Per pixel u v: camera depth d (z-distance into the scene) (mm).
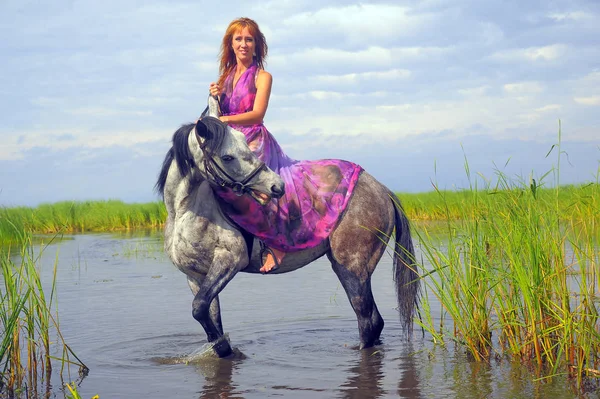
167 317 6992
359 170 5676
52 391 4383
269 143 5441
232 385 4426
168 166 5121
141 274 10633
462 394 4094
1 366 5004
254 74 5535
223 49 5777
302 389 4297
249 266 5375
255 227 5102
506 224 5340
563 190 6113
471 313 5191
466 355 5102
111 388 4414
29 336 4828
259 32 5727
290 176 5402
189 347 5629
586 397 3965
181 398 4152
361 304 5441
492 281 5207
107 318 6945
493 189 5422
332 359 5137
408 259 5770
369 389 4258
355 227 5418
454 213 16828
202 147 4781
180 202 5062
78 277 10281
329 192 5434
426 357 5102
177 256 5152
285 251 5234
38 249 14914
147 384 4500
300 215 5273
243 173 4844
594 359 4555
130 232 21391
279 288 9188
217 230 5051
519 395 4035
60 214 22656
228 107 5547
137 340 5906
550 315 4910
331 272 11055
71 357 5316
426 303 5680
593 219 5113
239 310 7445
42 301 4992
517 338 5094
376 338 5598
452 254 5438
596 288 5957
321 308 7504
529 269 5000
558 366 4672
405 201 21578
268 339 5941
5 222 15227
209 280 5008
